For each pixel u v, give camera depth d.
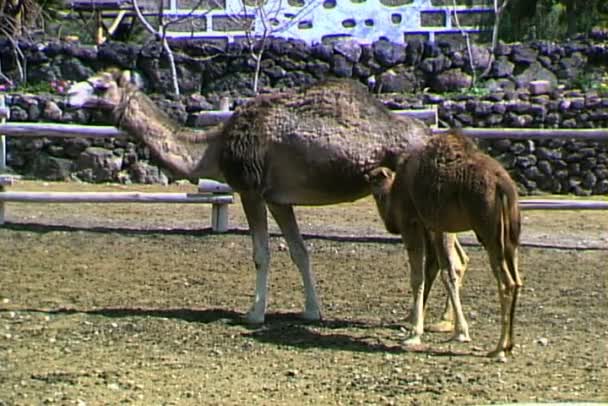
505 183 14.39
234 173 17.03
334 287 19.73
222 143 17.17
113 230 23.86
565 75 32.56
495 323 17.09
